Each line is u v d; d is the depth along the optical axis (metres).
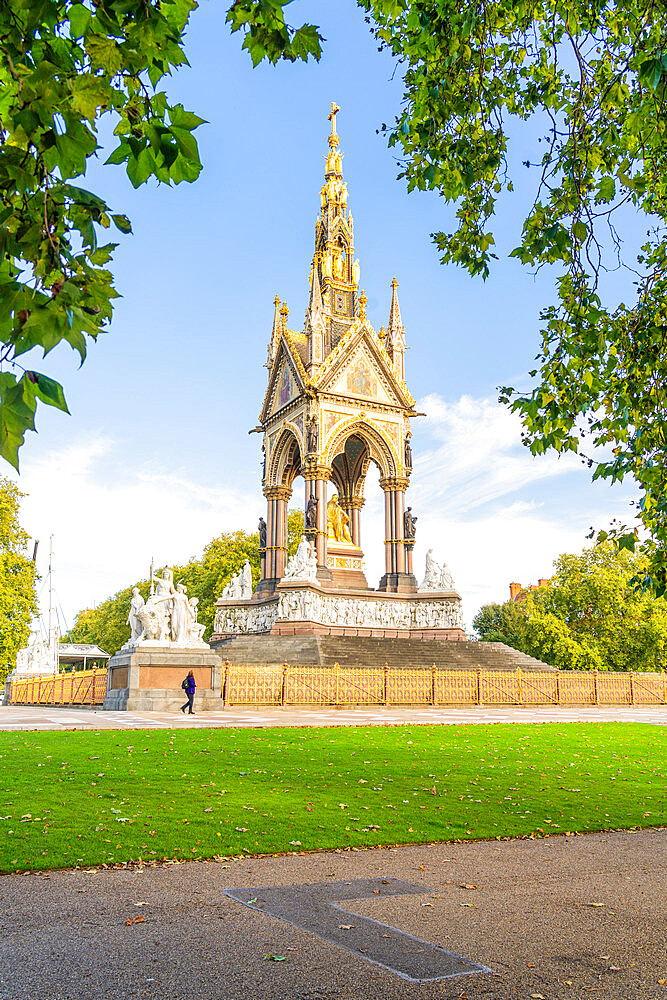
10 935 7.71
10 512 68.56
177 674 36.44
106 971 6.80
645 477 10.81
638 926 8.38
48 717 32.41
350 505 68.50
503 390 11.71
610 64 11.88
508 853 11.98
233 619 63.38
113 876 9.98
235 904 8.81
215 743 21.52
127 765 17.59
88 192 4.94
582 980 6.87
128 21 5.20
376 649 48.78
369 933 7.93
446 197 12.63
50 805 13.64
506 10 11.77
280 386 64.75
